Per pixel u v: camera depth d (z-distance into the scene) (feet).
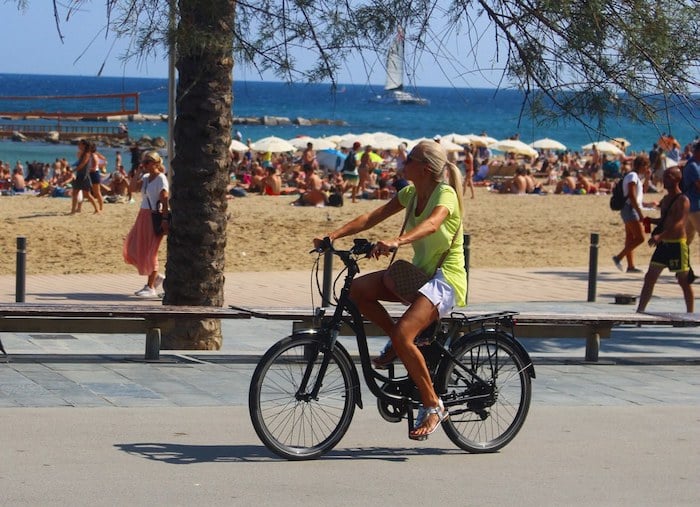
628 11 36.29
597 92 36.65
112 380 35.01
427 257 26.07
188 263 41.34
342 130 392.47
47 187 124.36
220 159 41.29
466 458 27.07
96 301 55.26
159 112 484.33
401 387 26.66
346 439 28.66
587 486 24.84
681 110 36.94
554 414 32.30
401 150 134.72
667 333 50.88
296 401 26.25
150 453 26.35
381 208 26.63
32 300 54.80
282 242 85.10
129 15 34.24
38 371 36.09
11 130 302.86
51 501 22.22
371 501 23.08
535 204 125.59
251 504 22.53
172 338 42.24
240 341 45.55
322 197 115.65
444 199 25.62
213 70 40.63
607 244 91.15
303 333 26.07
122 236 84.28
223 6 34.65
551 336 40.63
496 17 36.88
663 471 26.35
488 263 78.33
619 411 32.99
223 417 30.48
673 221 50.75
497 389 27.53
